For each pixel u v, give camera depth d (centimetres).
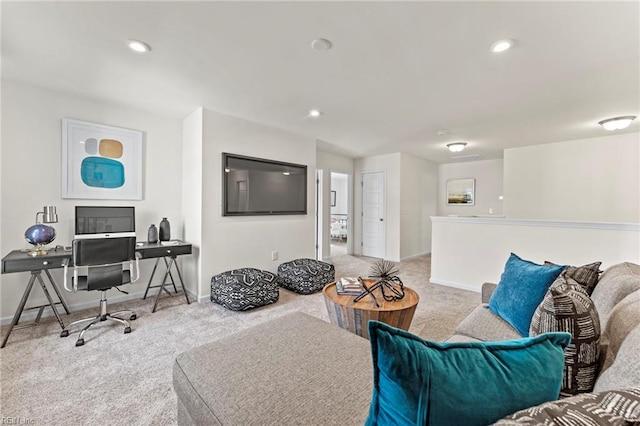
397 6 163
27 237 252
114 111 326
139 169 344
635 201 423
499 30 184
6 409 157
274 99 304
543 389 61
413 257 640
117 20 177
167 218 366
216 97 300
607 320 116
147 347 227
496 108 325
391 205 612
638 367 75
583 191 461
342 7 165
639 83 260
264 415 96
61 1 160
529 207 508
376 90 279
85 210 294
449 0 158
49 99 287
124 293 327
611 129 369
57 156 292
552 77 249
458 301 341
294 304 326
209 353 133
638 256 282
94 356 212
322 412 98
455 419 57
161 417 153
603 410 53
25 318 276
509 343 69
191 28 185
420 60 223
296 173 439
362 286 249
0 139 264
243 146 373
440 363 60
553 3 159
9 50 212
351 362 127
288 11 169
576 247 313
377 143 511
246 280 314
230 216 362
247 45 204
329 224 621
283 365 124
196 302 333
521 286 170
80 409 158
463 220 391
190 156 359
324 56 218
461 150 553
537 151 502
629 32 184
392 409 60
